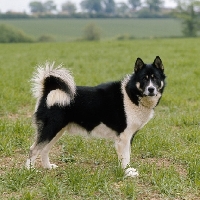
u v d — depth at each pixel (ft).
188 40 173.68
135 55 107.34
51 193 23.20
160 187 24.57
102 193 23.85
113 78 67.72
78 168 27.61
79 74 72.18
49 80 26.55
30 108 47.16
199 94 55.36
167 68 81.05
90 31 257.96
